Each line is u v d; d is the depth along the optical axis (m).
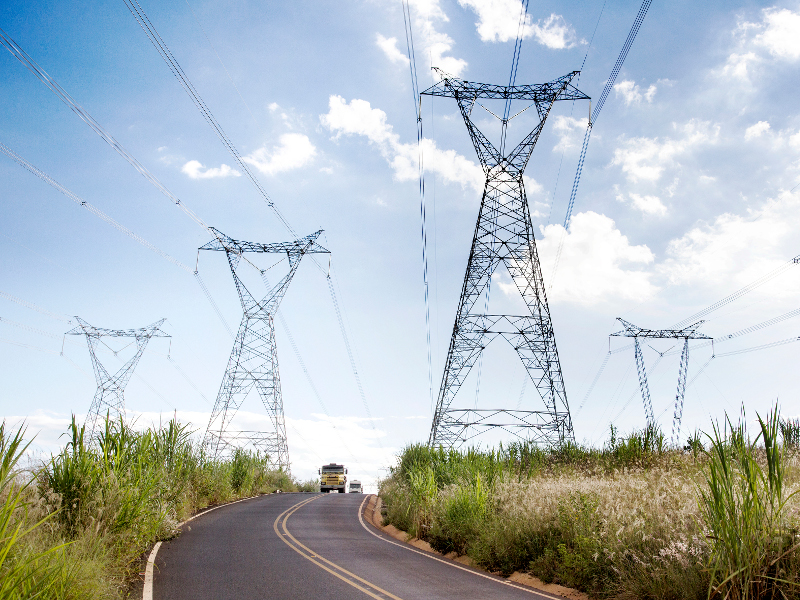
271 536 17.03
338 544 16.33
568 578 10.71
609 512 11.16
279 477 45.53
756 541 7.49
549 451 25.94
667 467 16.23
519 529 13.02
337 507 29.42
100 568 8.48
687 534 8.99
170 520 15.91
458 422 40.53
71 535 9.76
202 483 24.84
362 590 10.01
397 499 23.12
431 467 23.80
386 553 15.14
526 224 42.94
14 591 5.85
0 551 6.05
